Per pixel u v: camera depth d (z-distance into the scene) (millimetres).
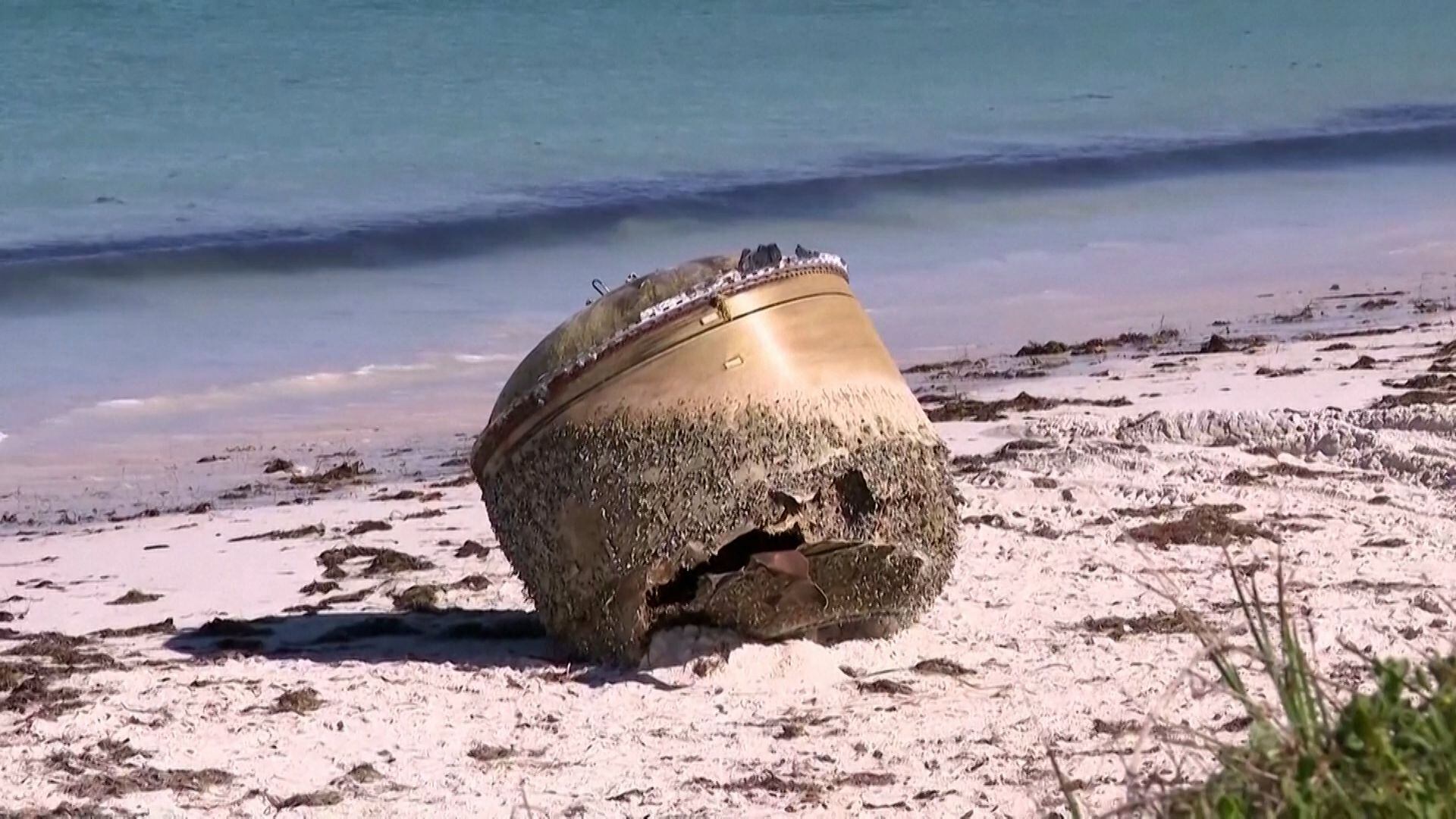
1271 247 28703
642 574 10250
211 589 13586
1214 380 18891
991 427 17219
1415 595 11328
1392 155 37156
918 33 49688
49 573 14320
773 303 10414
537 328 24328
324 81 40969
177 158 34750
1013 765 8703
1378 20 53781
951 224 30938
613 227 30625
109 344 23609
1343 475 14695
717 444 10172
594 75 42750
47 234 29359
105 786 8883
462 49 44594
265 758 9328
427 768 9102
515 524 10789
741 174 34500
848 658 10594
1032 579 12125
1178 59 47969
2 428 19891
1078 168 35531
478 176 33938
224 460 18625
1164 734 7559
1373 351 20109
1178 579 12039
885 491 10414
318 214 31047
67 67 40781
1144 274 26969
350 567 13969
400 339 23781
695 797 8523
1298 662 6000
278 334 24062
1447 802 5219
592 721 9758
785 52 46312
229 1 46750
